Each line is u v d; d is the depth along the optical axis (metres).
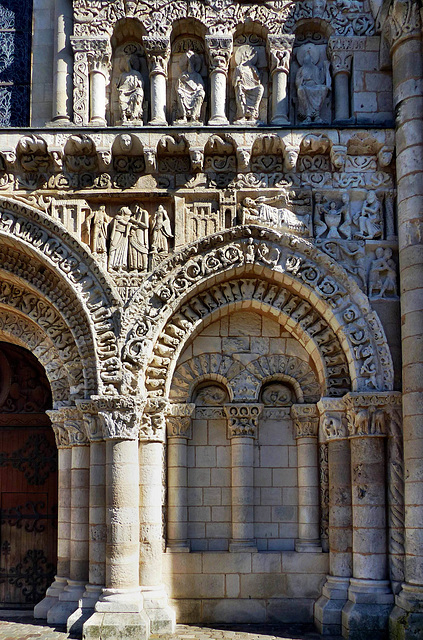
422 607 12.60
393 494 13.79
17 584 16.23
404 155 14.30
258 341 15.30
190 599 14.38
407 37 14.41
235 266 14.67
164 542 14.58
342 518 14.16
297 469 15.04
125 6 15.48
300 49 15.66
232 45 15.62
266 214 14.78
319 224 14.80
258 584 14.45
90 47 15.34
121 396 14.01
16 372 16.98
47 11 16.06
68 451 15.18
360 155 15.03
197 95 15.27
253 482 14.93
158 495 14.35
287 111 15.30
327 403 14.40
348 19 15.49
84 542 14.54
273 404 15.30
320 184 14.98
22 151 14.90
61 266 14.66
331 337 14.82
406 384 13.62
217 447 15.09
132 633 13.02
